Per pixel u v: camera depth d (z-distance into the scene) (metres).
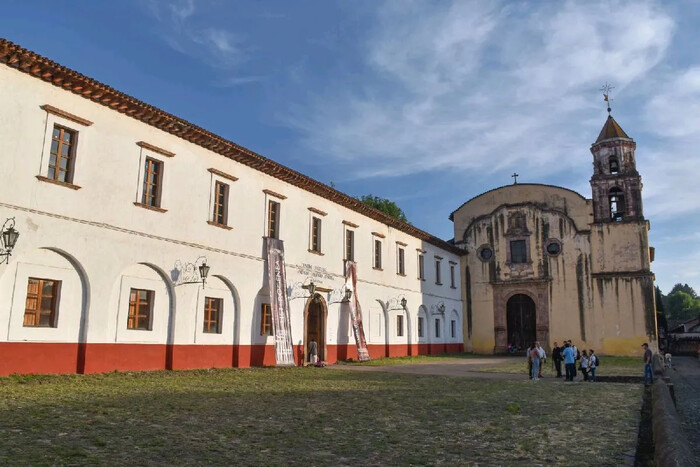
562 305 41.00
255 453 7.42
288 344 23.70
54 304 15.78
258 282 23.41
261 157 23.45
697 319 70.12
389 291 34.03
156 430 8.70
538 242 42.56
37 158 15.38
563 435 9.16
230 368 21.03
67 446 7.38
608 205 41.00
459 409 12.12
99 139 17.28
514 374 23.73
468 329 44.00
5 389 12.52
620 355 38.56
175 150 20.08
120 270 17.48
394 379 19.45
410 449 7.90
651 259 45.25
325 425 9.69
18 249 14.62
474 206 45.44
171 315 19.38
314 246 27.80
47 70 15.57
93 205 16.83
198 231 20.64
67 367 15.84
